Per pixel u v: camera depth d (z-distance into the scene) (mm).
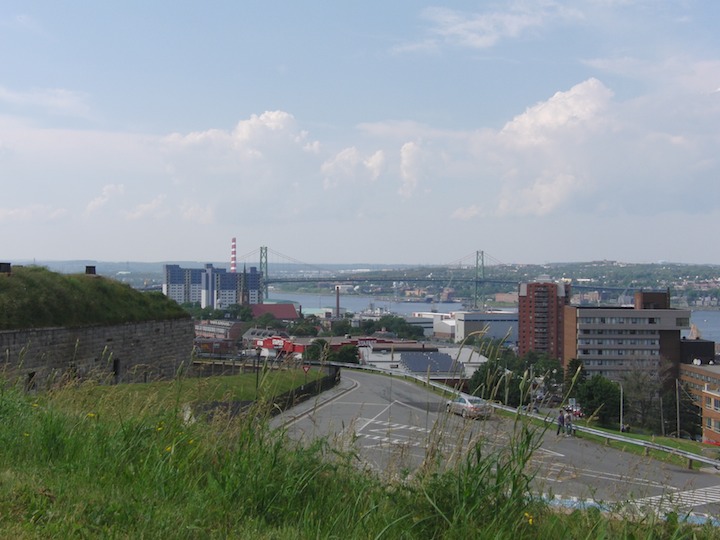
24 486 6121
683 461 14664
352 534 5953
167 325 36250
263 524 6059
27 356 25969
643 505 7039
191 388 9789
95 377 11547
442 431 7188
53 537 5141
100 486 6461
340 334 137375
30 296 27594
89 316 30344
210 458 7422
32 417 8430
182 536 5535
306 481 6859
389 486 6875
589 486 7586
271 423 9359
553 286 159875
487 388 7078
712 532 6703
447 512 6355
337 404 21875
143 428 7922
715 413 59531
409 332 161125
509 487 6668
